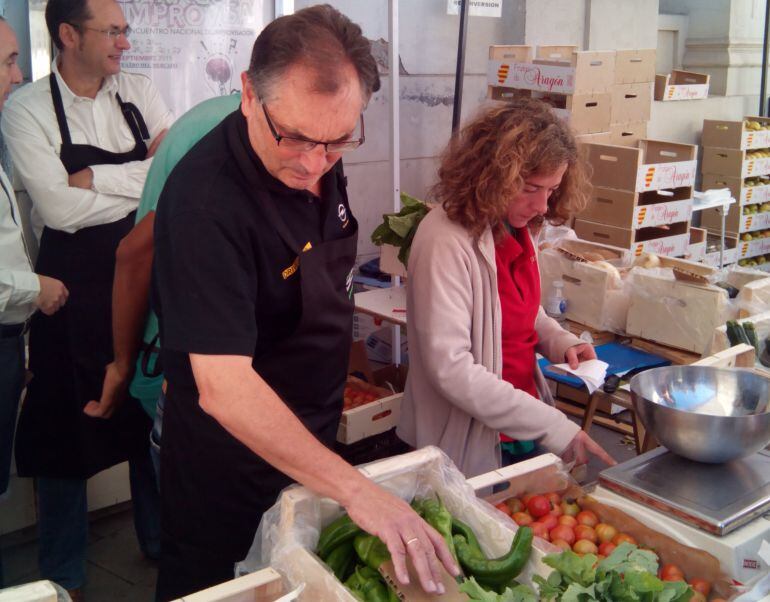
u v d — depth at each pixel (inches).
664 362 122.6
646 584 49.6
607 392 110.8
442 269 84.7
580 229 196.5
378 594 54.1
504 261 90.2
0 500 121.9
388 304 135.0
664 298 124.6
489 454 89.7
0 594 46.2
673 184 194.4
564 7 230.8
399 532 52.8
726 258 248.4
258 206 60.3
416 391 91.9
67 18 106.0
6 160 119.0
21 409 109.3
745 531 64.7
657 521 66.2
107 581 117.6
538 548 57.1
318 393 70.4
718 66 301.3
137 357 86.2
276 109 53.5
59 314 107.0
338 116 53.7
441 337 84.1
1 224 94.0
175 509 71.0
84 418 105.7
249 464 67.3
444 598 52.3
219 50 143.1
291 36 52.8
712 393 78.7
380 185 198.2
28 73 123.0
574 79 184.1
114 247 109.9
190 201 58.6
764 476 70.5
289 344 66.9
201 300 57.5
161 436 73.4
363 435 119.1
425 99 203.6
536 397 101.7
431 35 200.2
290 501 57.0
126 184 110.1
